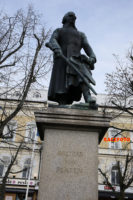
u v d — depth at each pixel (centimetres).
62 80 529
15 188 2384
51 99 543
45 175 396
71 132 434
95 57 543
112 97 1623
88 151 418
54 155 412
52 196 380
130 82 1552
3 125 1106
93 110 443
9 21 1325
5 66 1246
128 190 2370
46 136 429
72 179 393
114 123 2741
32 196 2364
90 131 437
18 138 2550
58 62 546
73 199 379
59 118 430
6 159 2516
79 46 567
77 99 548
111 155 2573
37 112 436
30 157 2508
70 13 599
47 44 525
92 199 379
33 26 1359
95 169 402
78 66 510
